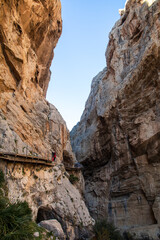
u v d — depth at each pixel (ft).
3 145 36.42
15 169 35.63
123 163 79.00
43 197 42.34
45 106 72.13
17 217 23.06
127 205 73.26
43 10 63.05
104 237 50.60
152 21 74.69
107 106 89.76
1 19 44.09
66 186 56.29
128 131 78.79
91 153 98.68
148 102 73.61
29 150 46.70
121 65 91.45
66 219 44.62
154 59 70.69
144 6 84.28
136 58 83.41
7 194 30.42
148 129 70.95
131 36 91.40
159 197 64.85
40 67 79.87
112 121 87.61
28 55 61.67
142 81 75.66
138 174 72.95
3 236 19.79
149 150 70.79
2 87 45.37
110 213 77.87
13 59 50.08
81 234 47.21
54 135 71.56
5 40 46.42
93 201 89.25
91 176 100.07
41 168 44.73
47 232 31.60
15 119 46.70
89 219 55.06
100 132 95.35
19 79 53.52
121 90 83.41
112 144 85.66
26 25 58.49
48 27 71.77
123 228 70.28
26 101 57.21
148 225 64.85
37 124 59.98
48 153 60.13
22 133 47.62
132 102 79.15
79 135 118.83
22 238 21.91
